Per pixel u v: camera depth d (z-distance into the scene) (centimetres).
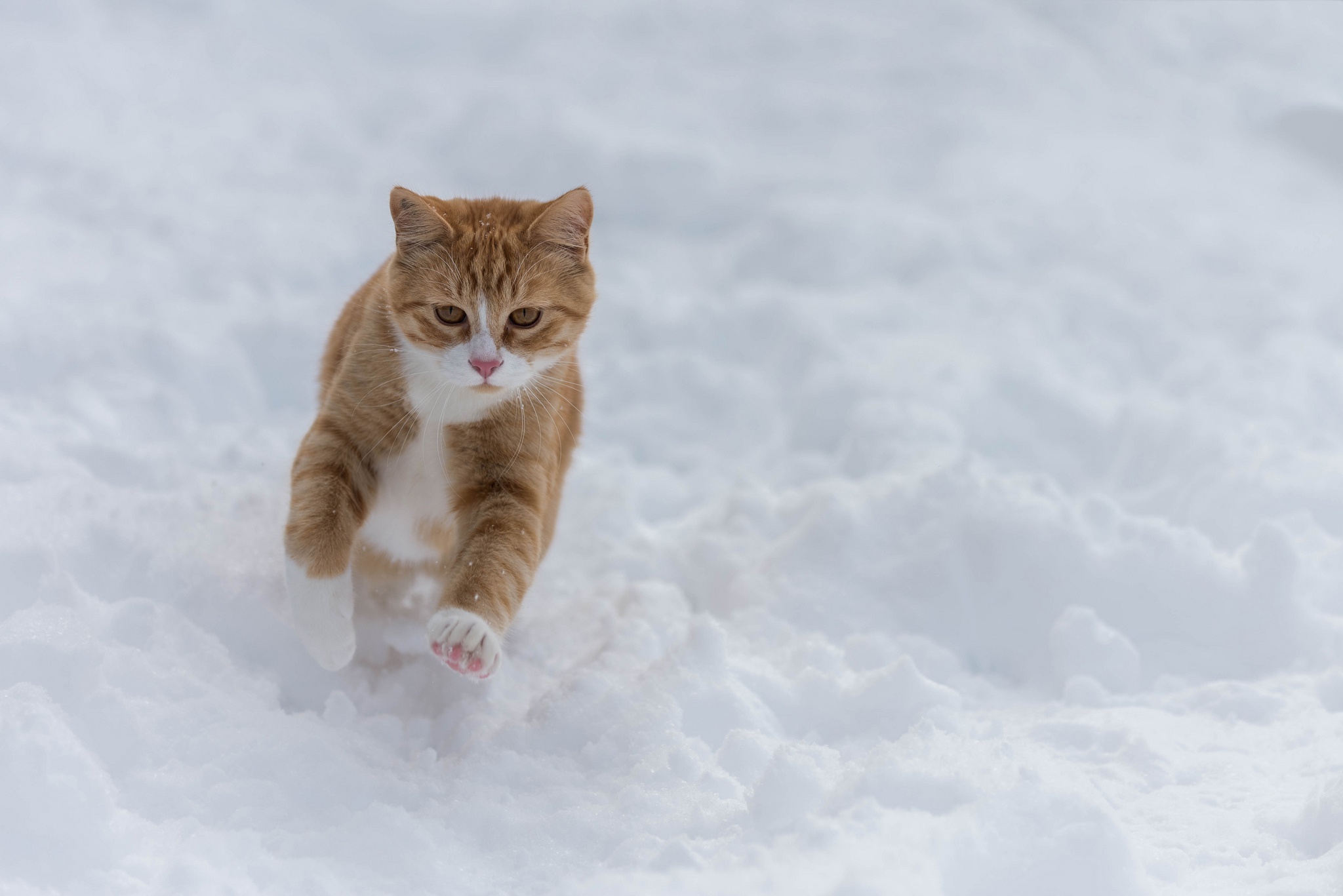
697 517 671
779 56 1803
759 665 465
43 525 475
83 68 1473
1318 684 473
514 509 454
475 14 1977
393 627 500
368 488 470
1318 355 872
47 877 308
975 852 320
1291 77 1878
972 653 549
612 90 1642
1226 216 1302
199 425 746
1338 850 330
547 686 489
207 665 421
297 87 1638
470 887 330
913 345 916
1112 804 381
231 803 351
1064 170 1414
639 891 310
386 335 464
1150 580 545
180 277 969
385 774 384
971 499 584
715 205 1293
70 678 381
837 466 763
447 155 1410
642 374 888
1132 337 961
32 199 1104
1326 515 612
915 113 1582
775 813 341
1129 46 1955
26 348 750
